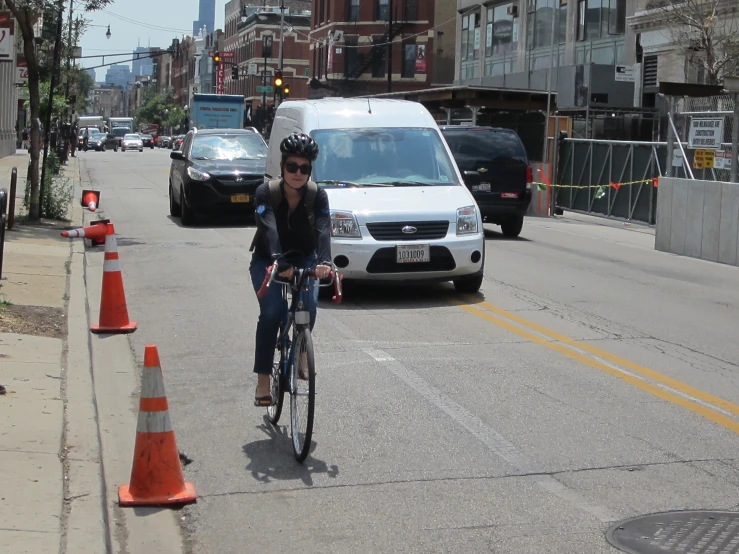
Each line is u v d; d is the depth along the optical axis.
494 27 44.81
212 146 21.31
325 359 8.74
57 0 20.41
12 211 17.53
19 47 32.94
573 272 14.77
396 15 65.69
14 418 6.57
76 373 7.98
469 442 6.49
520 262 15.77
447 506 5.39
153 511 5.31
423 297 12.12
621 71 32.91
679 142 18.70
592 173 25.23
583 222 24.67
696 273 15.34
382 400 7.46
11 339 8.98
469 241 11.71
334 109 13.12
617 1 34.75
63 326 9.81
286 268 6.09
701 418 7.10
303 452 6.00
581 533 5.02
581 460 6.15
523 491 5.62
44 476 5.50
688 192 17.70
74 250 15.52
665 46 31.09
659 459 6.18
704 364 8.85
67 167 44.75
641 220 23.20
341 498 5.52
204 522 5.19
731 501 5.48
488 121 34.38
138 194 29.83
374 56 66.25
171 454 5.46
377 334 9.86
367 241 11.37
